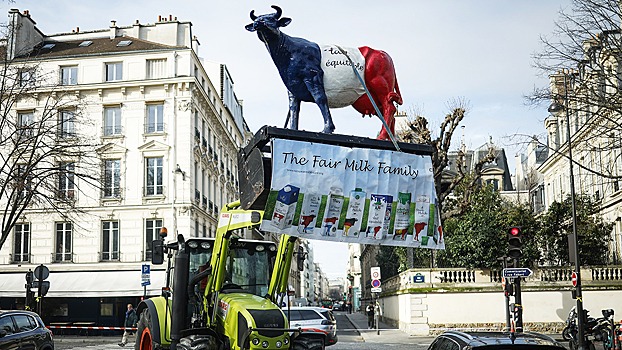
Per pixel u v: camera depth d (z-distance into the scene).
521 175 69.62
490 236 30.89
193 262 12.74
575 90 21.05
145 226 39.19
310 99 9.18
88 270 38.78
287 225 7.98
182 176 39.38
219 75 52.97
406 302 32.66
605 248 34.25
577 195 36.34
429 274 31.09
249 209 8.77
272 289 12.15
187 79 39.81
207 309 11.91
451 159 60.06
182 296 11.62
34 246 39.19
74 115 30.53
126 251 38.91
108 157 39.59
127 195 39.38
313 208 8.10
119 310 39.06
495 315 30.30
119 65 40.75
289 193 8.01
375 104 9.05
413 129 31.55
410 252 35.50
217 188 49.88
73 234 39.19
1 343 14.90
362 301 86.00
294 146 8.14
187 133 39.75
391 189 8.45
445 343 9.09
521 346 8.16
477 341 8.35
